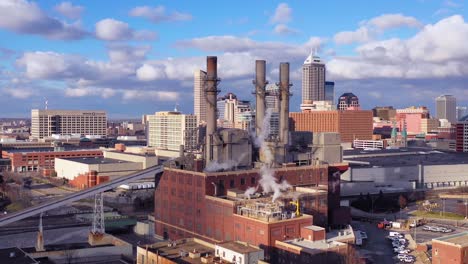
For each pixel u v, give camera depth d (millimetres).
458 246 119625
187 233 151500
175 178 157625
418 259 140000
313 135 191500
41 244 130625
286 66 185125
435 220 196250
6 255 111562
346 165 180250
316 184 170625
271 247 120875
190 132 191625
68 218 190250
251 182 154625
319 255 111438
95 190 164375
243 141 164000
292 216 127438
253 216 127188
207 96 162750
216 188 145750
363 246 154750
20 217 156000
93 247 133875
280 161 173875
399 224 182375
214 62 163125
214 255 102750
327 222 155750
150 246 110688
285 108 184375
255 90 182500
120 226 174375
